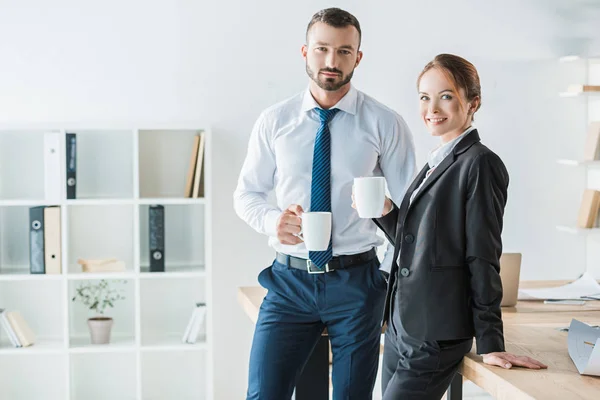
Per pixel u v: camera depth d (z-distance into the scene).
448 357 2.00
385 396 2.04
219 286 4.14
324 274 2.27
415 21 4.21
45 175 3.80
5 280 3.94
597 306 2.69
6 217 4.01
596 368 1.77
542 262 4.40
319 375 2.47
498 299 1.93
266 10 4.10
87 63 4.01
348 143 2.32
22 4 3.96
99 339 3.88
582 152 4.39
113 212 4.09
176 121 4.07
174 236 4.12
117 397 4.09
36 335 4.04
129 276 3.83
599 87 4.08
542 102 4.34
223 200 4.12
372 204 1.97
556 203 4.39
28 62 3.98
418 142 4.23
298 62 4.13
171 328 4.15
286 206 2.39
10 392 4.04
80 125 3.80
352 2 4.15
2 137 3.99
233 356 4.16
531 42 4.31
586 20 4.34
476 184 1.92
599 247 4.38
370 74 4.19
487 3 4.26
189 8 4.05
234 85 4.10
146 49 4.04
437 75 2.05
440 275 1.96
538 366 1.85
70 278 3.80
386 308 2.14
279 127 2.40
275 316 2.33
